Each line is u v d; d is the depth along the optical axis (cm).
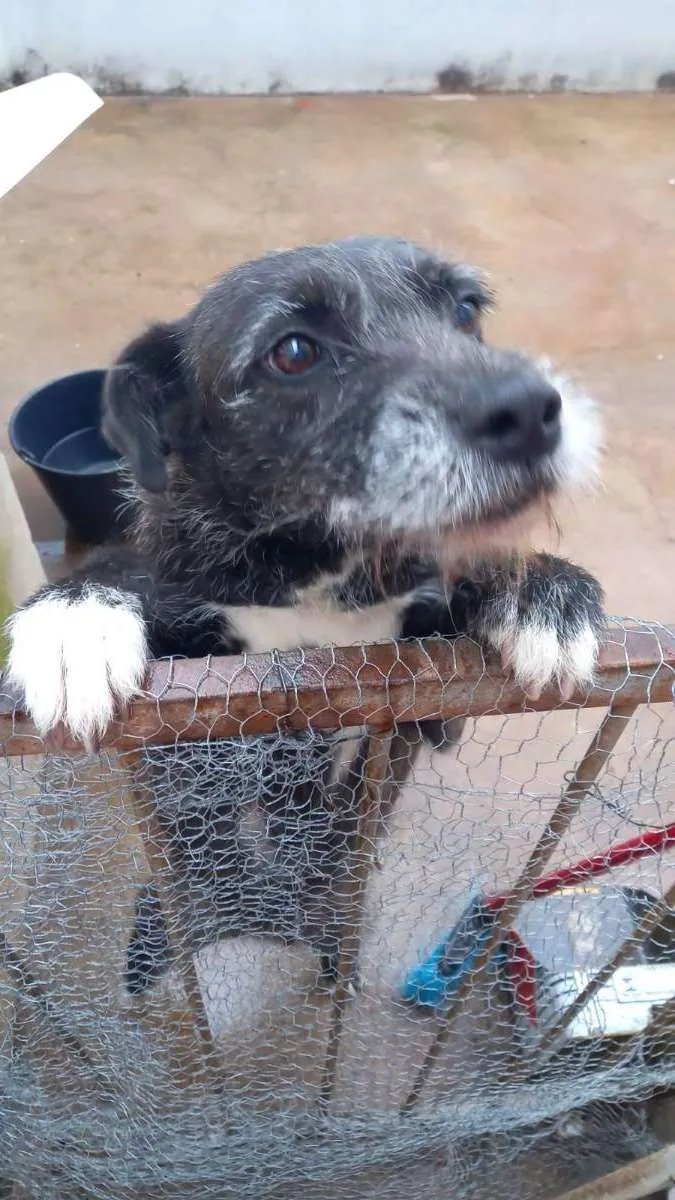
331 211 120
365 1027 38
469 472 29
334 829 31
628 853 33
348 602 37
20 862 29
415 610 37
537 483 29
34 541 74
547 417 29
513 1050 38
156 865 29
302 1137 37
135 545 42
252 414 34
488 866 35
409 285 36
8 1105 34
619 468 83
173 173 126
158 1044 35
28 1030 34
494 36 150
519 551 31
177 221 115
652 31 153
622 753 38
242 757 27
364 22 146
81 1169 36
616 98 156
